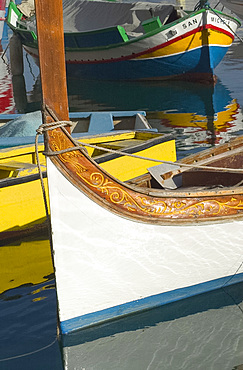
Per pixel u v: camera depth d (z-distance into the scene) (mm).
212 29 18109
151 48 18812
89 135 8406
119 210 4457
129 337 4637
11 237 6613
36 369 4277
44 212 6824
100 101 16812
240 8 21719
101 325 4762
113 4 22688
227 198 4922
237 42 26922
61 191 4211
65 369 4285
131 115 10023
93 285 4590
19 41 22734
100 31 19344
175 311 4965
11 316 4973
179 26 18094
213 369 4254
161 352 4453
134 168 7859
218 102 15148
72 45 20797
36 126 9055
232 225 4965
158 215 4641
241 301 5109
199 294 5156
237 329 4738
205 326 4766
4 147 8219
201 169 6574
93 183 4316
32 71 24344
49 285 5500
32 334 4723
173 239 4766
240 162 6887
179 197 4715
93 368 4258
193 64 18781
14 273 5750
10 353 4488
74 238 4367
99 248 4492
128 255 4625
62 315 4574
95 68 20938
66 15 23688
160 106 15258
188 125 12523
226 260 5090
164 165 6426
